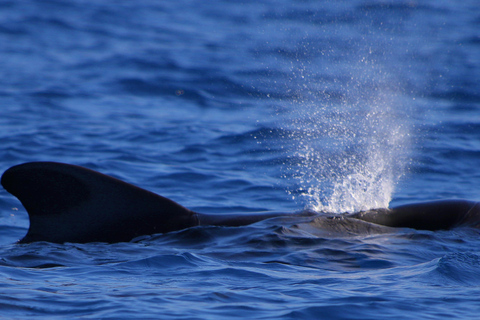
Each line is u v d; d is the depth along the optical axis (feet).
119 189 88.69
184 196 129.80
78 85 252.83
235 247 81.00
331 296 60.03
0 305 55.47
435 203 96.94
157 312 54.90
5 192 125.90
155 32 382.63
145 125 194.39
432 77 266.57
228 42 347.56
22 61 297.74
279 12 423.64
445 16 415.44
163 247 82.33
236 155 162.81
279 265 73.26
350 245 81.56
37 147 165.48
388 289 62.49
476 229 91.56
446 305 57.62
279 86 247.29
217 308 56.29
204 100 233.35
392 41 343.05
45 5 444.14
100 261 75.66
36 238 86.12
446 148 167.53
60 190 86.07
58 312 54.65
